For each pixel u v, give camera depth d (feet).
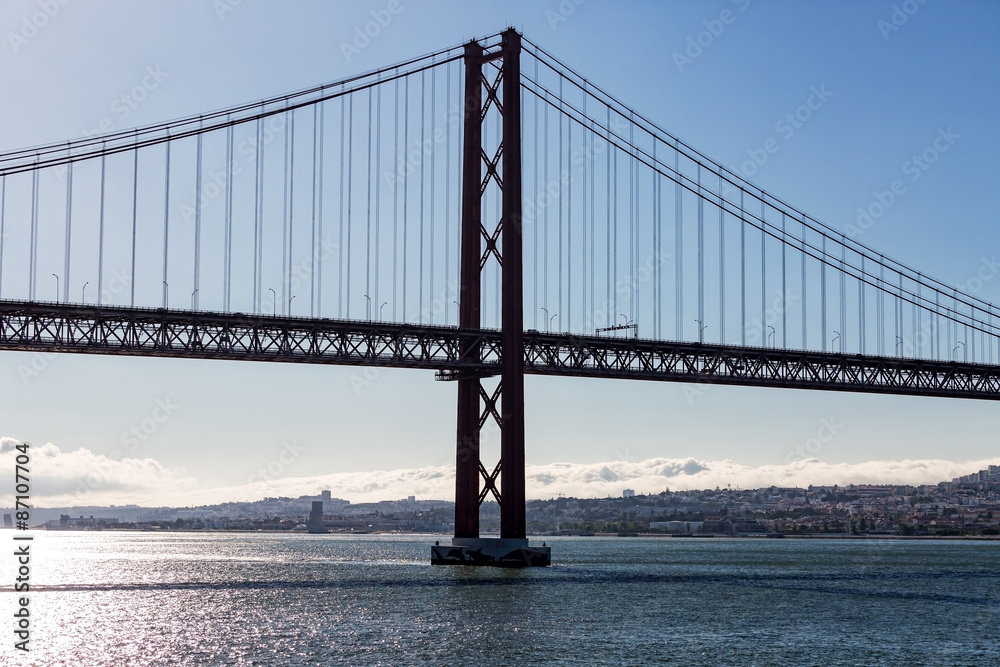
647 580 367.25
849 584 368.48
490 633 216.74
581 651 198.18
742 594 314.76
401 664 185.26
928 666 189.67
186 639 213.87
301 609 258.16
